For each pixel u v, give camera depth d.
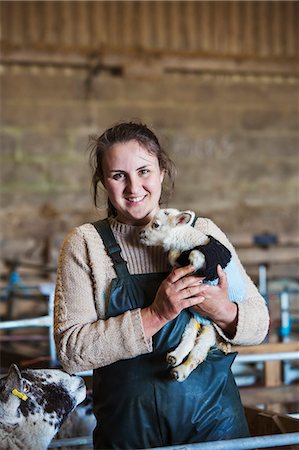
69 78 10.36
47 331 7.37
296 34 11.05
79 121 10.40
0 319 8.73
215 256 2.50
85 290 2.62
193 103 10.82
